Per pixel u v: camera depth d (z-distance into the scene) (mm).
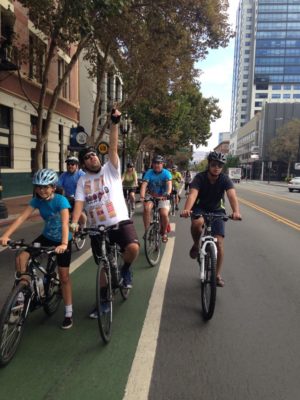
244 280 5918
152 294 5129
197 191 4906
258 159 99438
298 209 18219
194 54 15586
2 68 13453
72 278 5789
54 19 11125
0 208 10844
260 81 136500
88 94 28344
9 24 13938
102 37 13500
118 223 4188
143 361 3377
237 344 3752
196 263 6852
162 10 12391
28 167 18781
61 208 3859
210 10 12922
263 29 134875
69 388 2953
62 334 3871
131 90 18859
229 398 2875
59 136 23016
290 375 3213
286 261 7230
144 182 7188
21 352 3496
